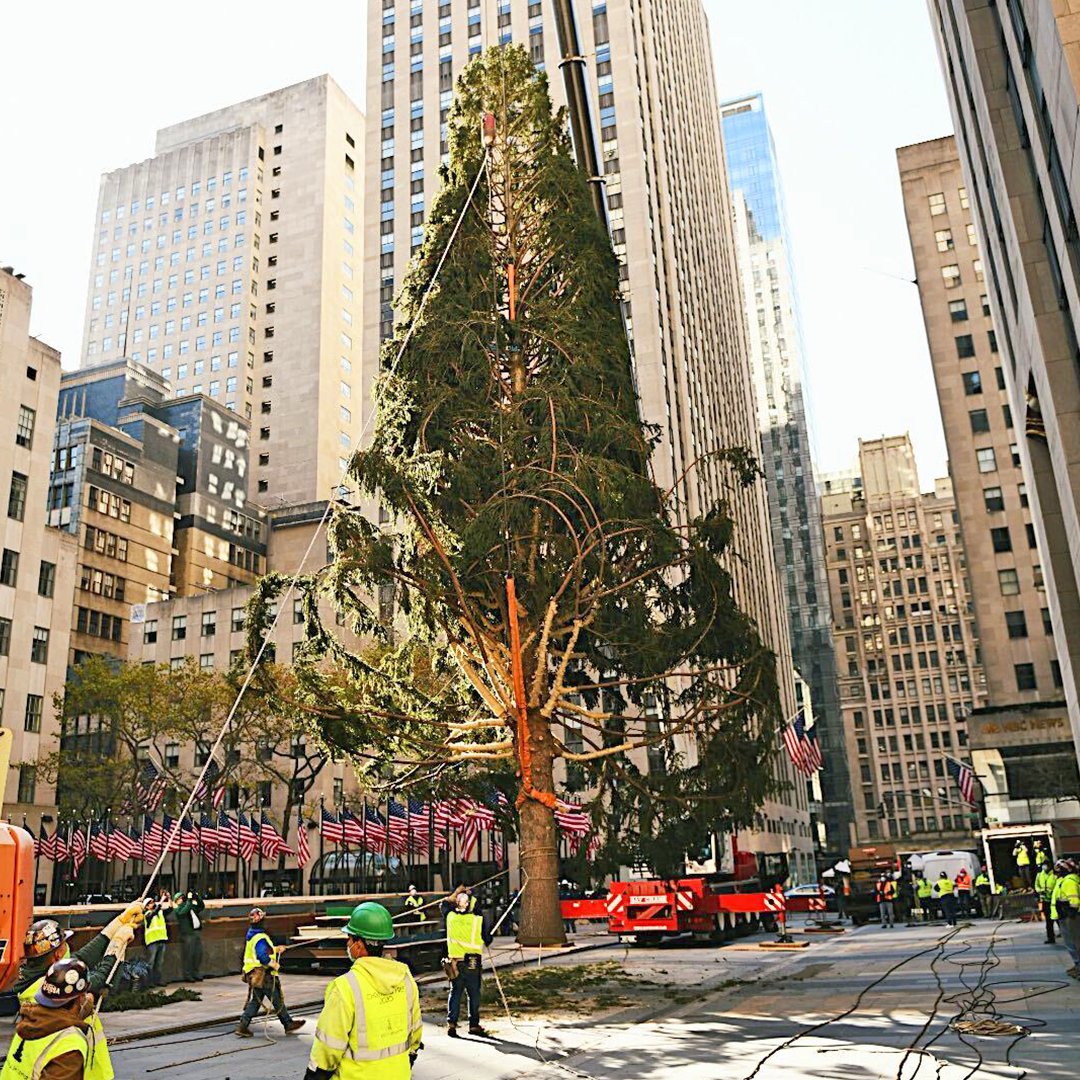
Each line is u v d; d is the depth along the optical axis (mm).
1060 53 18719
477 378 28125
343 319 130000
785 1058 10766
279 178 134750
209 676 57594
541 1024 14195
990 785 56281
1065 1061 9875
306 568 108875
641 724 49844
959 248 71625
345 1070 5027
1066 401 25109
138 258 138125
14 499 63531
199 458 105750
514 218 31922
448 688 31859
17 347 63969
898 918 37312
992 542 64500
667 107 89188
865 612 140375
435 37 87438
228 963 23484
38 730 63406
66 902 64688
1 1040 13570
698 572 28094
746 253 179750
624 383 29453
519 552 25344
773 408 163625
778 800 88000
